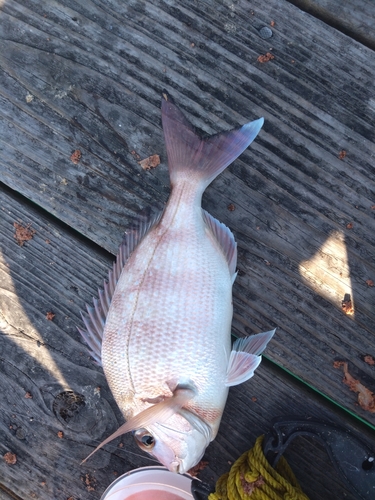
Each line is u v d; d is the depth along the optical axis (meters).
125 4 0.45
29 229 0.48
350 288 0.44
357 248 0.44
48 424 0.48
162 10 0.45
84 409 0.48
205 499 0.45
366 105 0.43
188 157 0.41
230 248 0.42
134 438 0.45
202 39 0.44
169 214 0.41
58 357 0.48
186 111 0.45
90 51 0.46
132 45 0.45
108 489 0.46
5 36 0.46
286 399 0.46
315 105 0.44
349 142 0.44
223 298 0.40
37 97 0.47
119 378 0.40
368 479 0.42
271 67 0.44
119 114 0.46
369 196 0.44
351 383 0.44
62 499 0.48
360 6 0.43
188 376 0.39
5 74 0.47
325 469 0.45
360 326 0.44
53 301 0.48
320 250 0.44
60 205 0.47
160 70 0.45
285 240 0.45
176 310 0.40
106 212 0.46
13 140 0.47
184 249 0.40
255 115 0.44
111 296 0.42
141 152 0.46
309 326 0.45
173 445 0.40
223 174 0.45
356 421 0.45
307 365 0.45
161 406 0.37
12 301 0.48
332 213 0.44
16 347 0.49
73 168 0.47
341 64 0.43
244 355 0.40
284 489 0.41
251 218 0.45
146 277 0.40
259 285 0.45
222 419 0.46
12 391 0.49
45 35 0.46
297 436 0.46
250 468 0.42
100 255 0.47
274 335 0.45
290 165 0.44
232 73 0.44
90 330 0.43
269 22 0.44
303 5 0.44
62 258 0.48
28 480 0.49
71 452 0.48
